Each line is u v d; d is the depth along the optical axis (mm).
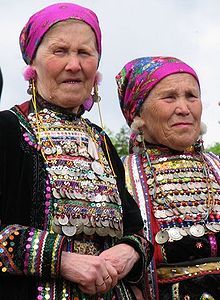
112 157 2594
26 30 2504
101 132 2613
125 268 2336
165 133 3078
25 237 2158
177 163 3066
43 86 2453
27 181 2264
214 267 2832
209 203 2951
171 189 2979
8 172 2258
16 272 2145
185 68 3135
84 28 2441
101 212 2338
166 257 2850
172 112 3062
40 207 2254
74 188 2316
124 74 3277
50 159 2330
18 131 2336
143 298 2686
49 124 2418
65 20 2420
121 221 2428
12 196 2240
